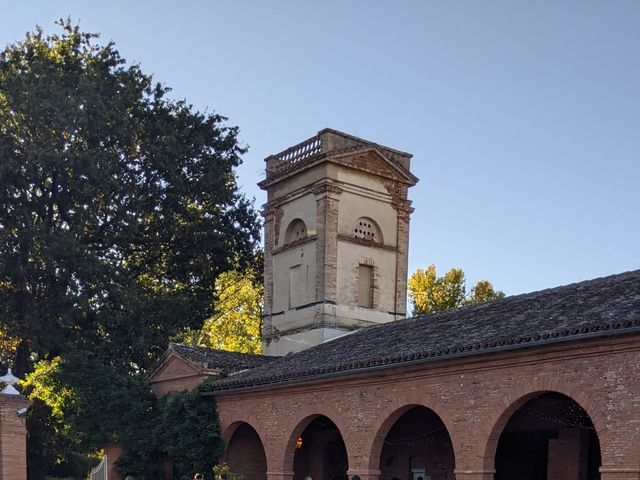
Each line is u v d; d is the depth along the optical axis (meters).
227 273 45.19
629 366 16.05
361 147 32.69
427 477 25.16
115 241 34.88
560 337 16.89
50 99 31.61
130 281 33.41
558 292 22.20
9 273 30.72
